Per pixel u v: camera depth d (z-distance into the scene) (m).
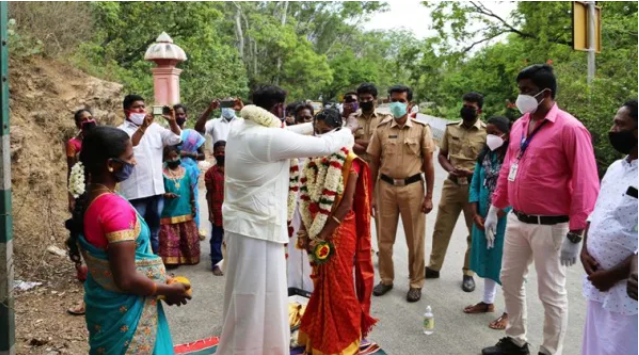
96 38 14.09
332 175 3.43
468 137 5.25
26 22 8.21
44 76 7.52
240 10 30.81
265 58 31.59
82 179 2.25
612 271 2.54
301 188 3.70
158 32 16.70
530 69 3.35
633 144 2.56
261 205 3.14
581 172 3.15
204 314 4.58
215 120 6.85
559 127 3.30
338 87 38.88
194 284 5.32
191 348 3.90
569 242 3.22
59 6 9.48
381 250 5.05
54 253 5.52
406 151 4.82
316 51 40.62
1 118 2.28
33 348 3.76
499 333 4.25
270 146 3.04
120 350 2.35
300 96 31.69
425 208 4.91
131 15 15.95
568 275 5.55
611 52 13.18
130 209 2.33
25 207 5.91
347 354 3.60
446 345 4.04
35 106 7.04
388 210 4.94
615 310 2.57
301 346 3.84
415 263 4.90
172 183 5.69
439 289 5.21
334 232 3.55
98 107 8.30
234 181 3.21
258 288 3.16
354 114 5.92
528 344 3.99
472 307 4.65
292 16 37.03
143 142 4.97
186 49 17.22
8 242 2.36
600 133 9.40
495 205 3.90
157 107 4.86
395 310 4.70
